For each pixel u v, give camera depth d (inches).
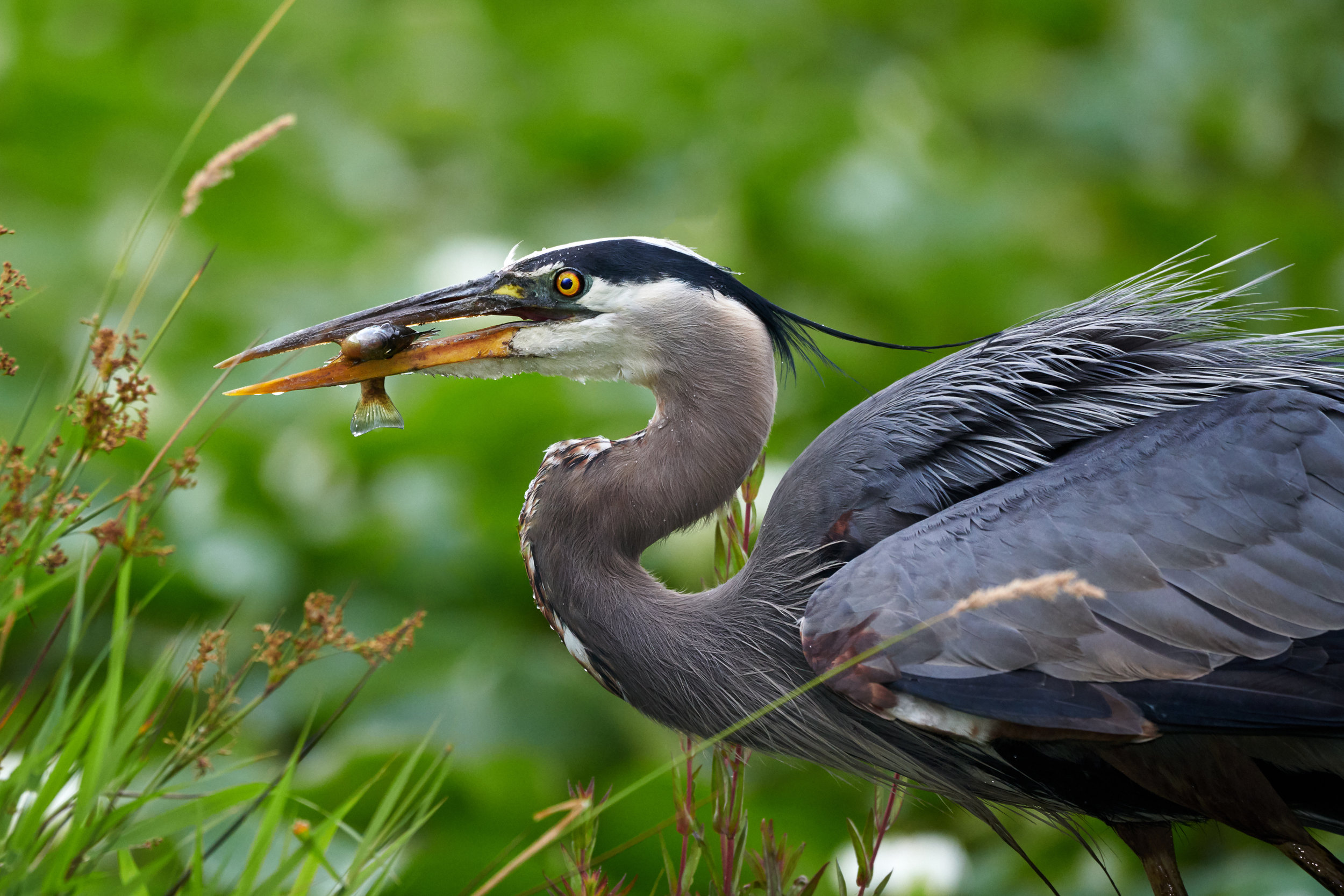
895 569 207.5
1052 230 566.3
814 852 308.7
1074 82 687.1
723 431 238.4
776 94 635.5
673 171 601.0
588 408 420.5
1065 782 221.9
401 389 418.6
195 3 715.4
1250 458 204.5
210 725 167.0
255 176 559.2
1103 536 203.0
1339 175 684.7
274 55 715.4
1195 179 657.0
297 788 287.3
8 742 182.1
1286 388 217.9
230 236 543.8
